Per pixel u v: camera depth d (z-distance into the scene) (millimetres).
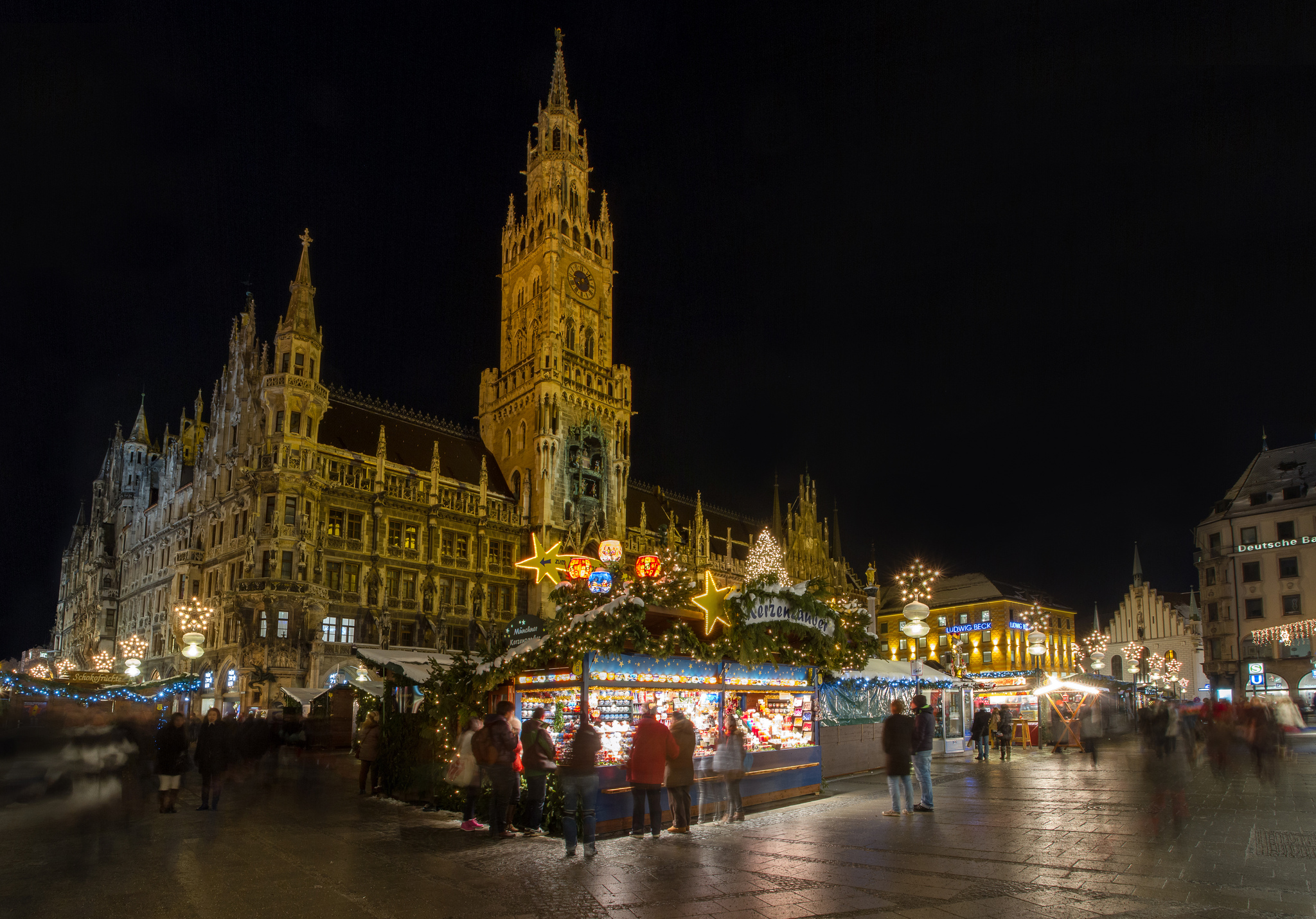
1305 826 17156
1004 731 35156
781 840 16391
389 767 24812
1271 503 84938
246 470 65688
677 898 11906
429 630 70188
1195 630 107125
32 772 27594
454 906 11695
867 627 26984
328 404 70500
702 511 112250
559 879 13312
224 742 22250
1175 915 10500
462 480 80688
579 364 87250
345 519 68000
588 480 85875
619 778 18328
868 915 10812
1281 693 78500
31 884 13273
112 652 95000
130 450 104500
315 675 61344
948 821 18250
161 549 85062
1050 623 123750
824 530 123812
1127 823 17719
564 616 20125
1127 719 56125
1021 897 11508
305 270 70500
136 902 12078
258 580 60500
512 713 18438
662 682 20578
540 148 93250
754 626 21797
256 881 13352
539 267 88375
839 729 29812
